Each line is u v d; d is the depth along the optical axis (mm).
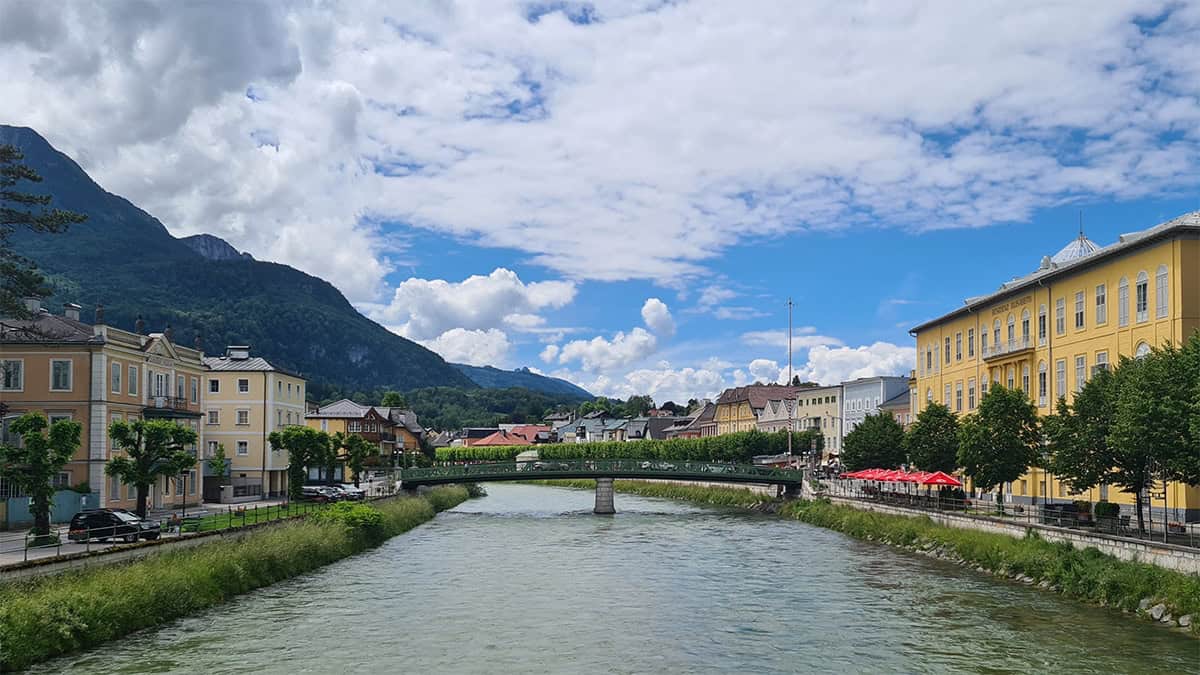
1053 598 38250
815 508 77500
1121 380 41688
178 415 63719
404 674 27141
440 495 96875
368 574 46812
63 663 27328
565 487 155125
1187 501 46438
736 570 48406
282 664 28031
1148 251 50344
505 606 37938
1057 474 43062
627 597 40219
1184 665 27031
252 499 77062
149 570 34406
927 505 62156
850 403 123875
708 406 190750
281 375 86562
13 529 47875
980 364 75000
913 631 32656
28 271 57656
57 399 55656
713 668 28000
